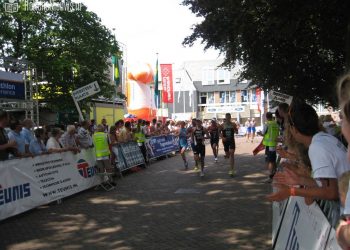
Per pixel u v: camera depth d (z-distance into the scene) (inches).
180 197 361.1
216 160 644.7
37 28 765.3
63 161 375.2
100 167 429.1
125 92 1376.7
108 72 896.9
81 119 534.3
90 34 804.0
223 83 2439.7
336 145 110.4
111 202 351.3
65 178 374.0
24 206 313.0
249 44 446.0
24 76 615.5
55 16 777.6
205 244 226.7
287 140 141.7
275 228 200.1
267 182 425.1
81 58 782.5
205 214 295.3
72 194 379.9
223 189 394.3
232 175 480.1
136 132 627.8
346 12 346.6
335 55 522.9
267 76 601.9
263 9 360.5
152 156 705.0
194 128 495.8
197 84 2488.9
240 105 2389.3
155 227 265.0
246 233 245.0
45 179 343.9
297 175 111.8
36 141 364.8
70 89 787.4
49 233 259.3
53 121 925.2
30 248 229.8
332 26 373.4
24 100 597.0
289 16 351.6
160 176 507.2
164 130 840.9
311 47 493.0
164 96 1483.8
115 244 232.5
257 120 2333.9
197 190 393.4
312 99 720.3
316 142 112.3
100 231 260.5
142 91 1248.2
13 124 346.3
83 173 406.0
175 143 862.5
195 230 254.7
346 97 62.4
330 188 104.3
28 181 321.7
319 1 333.1
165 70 1478.8
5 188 296.0
